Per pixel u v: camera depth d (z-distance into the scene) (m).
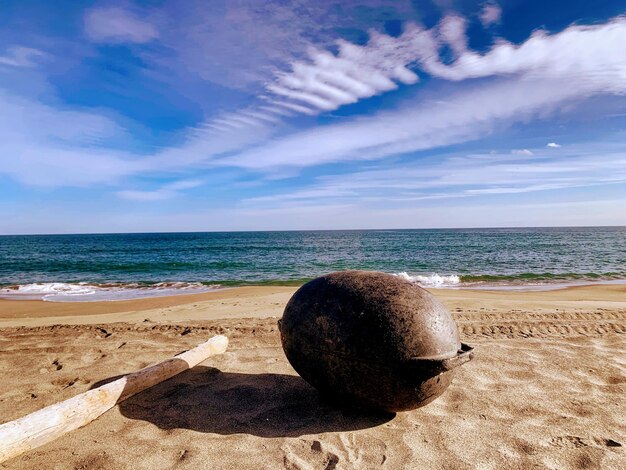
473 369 4.55
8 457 2.77
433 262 25.11
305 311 3.41
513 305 8.70
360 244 54.22
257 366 4.70
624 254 30.39
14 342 5.76
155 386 4.09
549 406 3.64
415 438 3.09
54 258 33.84
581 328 6.33
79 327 6.58
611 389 4.01
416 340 3.04
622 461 2.78
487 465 2.74
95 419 3.40
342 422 3.35
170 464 2.73
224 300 10.39
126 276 20.31
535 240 59.72
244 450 2.91
